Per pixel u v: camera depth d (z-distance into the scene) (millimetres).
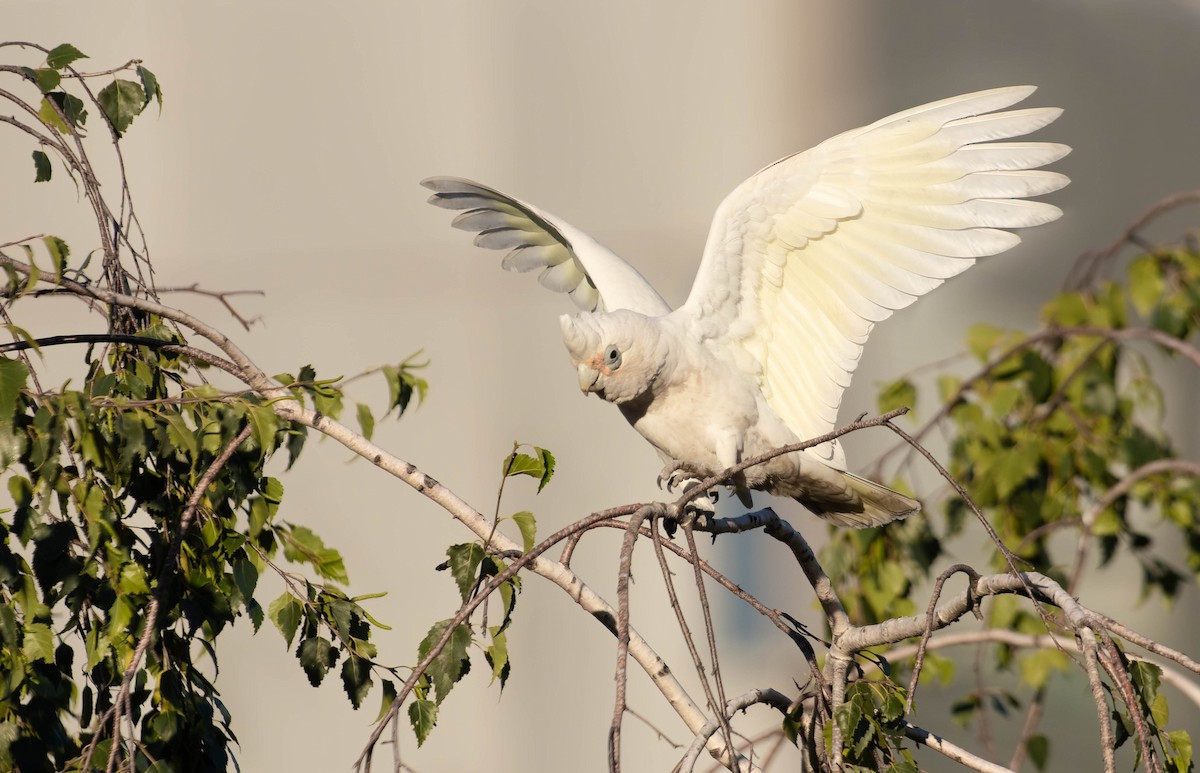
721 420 6164
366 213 14766
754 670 14047
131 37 14297
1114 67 16578
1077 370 8336
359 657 4812
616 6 15602
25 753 4469
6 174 13664
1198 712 13656
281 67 14766
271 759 12461
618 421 14328
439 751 13492
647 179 15594
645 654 5176
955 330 15086
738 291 6289
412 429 14133
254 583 4777
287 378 5230
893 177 5891
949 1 15992
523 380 14461
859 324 6164
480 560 4676
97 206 5293
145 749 4391
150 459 4965
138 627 4523
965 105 5699
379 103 14930
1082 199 16344
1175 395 14594
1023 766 12172
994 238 5754
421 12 15047
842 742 4539
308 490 13164
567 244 7352
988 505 8453
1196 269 8695
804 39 15742
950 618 5043
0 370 4195
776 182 6074
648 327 5949
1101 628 4469
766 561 14438
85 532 4520
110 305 5250
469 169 15086
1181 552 13961
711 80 15766
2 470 4164
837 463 6348
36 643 4348
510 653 13734
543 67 15328
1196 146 16594
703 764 13070
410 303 14594
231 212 14531
